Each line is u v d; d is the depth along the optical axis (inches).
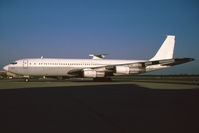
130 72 1261.1
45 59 1190.9
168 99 421.4
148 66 1295.5
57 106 334.6
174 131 193.5
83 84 946.1
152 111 294.8
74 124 219.9
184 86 822.5
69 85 868.0
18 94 512.7
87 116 260.5
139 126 212.1
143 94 517.0
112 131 194.1
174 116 260.8
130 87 759.7
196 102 381.1
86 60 1255.5
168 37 1373.0
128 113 280.4
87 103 367.9
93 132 191.2
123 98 437.4
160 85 890.1
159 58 1355.8
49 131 193.8
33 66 1150.3
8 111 292.2
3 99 418.9
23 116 259.3
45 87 746.2
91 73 1162.6
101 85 876.0
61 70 1182.9
